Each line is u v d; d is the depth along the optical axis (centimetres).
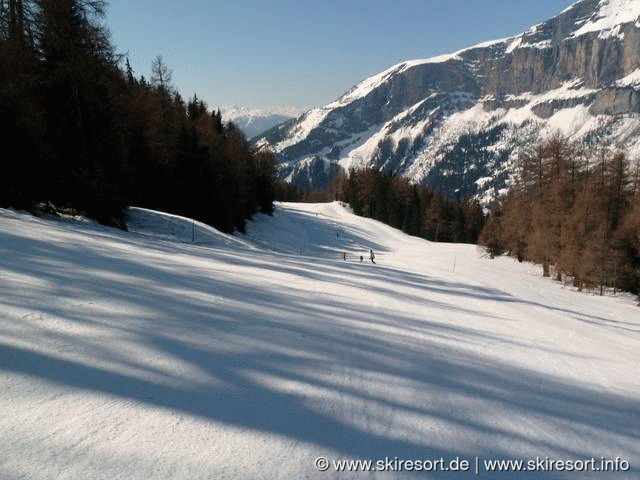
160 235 1847
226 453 224
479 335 669
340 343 480
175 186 2927
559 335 776
